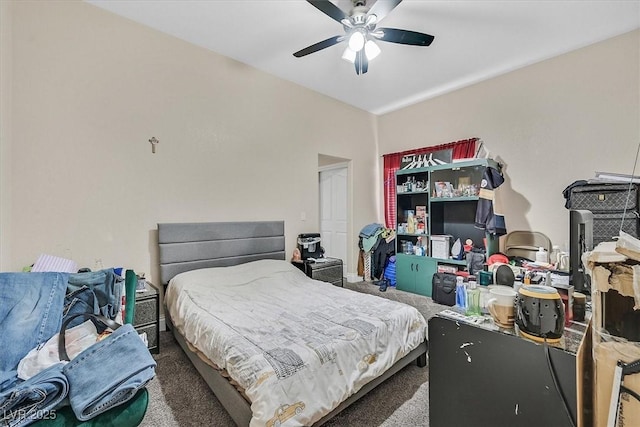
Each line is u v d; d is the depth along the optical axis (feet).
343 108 15.37
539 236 11.09
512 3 7.99
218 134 10.72
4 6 6.71
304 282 9.63
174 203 9.71
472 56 10.75
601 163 9.82
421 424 5.33
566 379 3.18
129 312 5.62
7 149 6.89
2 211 6.68
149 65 9.20
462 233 13.34
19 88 7.20
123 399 3.62
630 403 2.25
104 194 8.44
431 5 8.03
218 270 9.47
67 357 4.26
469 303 4.52
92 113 8.25
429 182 13.34
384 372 6.06
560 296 3.65
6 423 3.18
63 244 7.82
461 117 13.57
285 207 12.78
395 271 14.92
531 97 11.37
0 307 4.42
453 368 4.17
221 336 5.64
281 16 8.58
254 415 4.16
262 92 11.96
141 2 8.09
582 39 9.68
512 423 3.58
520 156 11.69
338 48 10.30
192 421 5.39
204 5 8.15
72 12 7.93
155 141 9.32
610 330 2.41
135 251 8.97
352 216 16.02
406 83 13.07
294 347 5.12
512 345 3.59
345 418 5.48
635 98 9.20
